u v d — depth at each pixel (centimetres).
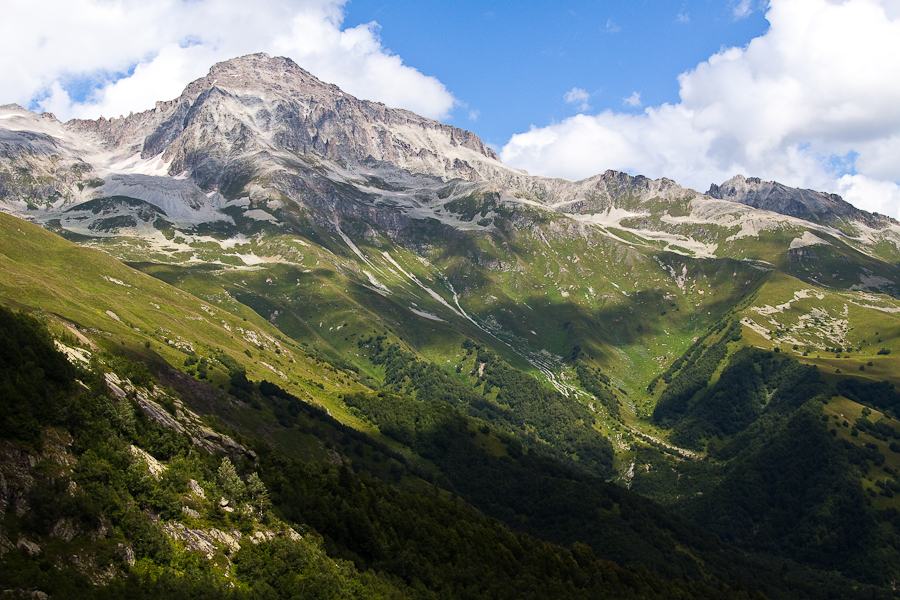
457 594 11906
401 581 11088
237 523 8969
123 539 7200
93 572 6519
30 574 5928
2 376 7538
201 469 9356
